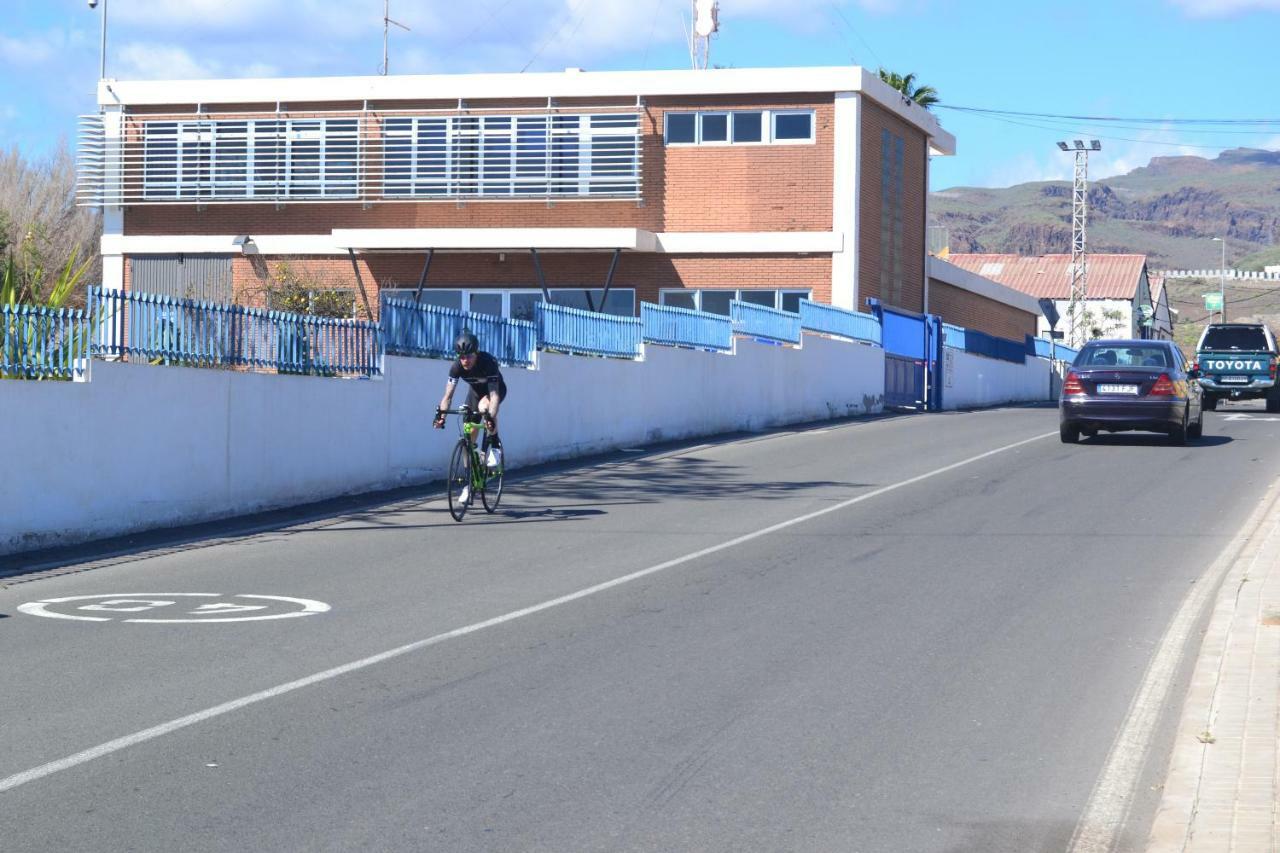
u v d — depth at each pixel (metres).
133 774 6.12
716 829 5.47
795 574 11.32
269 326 16.03
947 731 6.87
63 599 10.34
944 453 21.94
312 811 5.65
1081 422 23.08
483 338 20.09
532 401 20.92
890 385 36.84
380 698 7.43
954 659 8.38
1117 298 97.00
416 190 37.41
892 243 39.38
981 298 50.09
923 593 10.48
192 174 38.16
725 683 7.77
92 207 38.69
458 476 14.97
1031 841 5.39
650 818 5.59
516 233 35.97
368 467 17.73
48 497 12.91
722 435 26.77
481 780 6.06
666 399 25.23
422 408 18.89
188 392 14.65
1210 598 10.28
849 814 5.66
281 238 37.91
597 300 37.19
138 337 14.07
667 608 9.92
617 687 7.68
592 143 36.78
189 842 5.29
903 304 40.50
